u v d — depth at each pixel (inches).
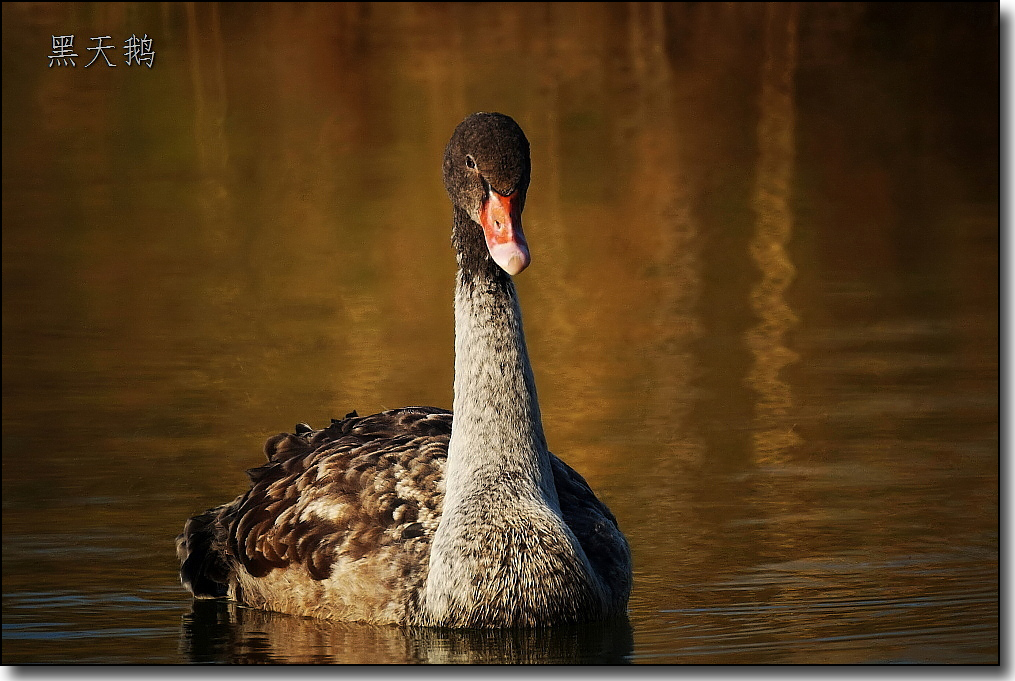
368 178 1059.3
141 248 908.6
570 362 675.4
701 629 358.0
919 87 1302.9
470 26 1434.5
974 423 567.5
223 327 745.6
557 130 1173.7
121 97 1224.2
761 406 596.7
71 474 510.3
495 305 358.6
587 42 1397.6
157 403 608.1
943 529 446.3
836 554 422.9
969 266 856.3
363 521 368.5
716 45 1390.3
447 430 401.4
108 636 362.3
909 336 711.7
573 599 347.6
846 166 1103.0
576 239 927.0
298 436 423.8
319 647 345.7
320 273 856.9
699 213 986.7
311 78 1275.8
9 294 807.1
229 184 1053.2
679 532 446.0
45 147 1126.4
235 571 395.2
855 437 550.6
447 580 349.1
